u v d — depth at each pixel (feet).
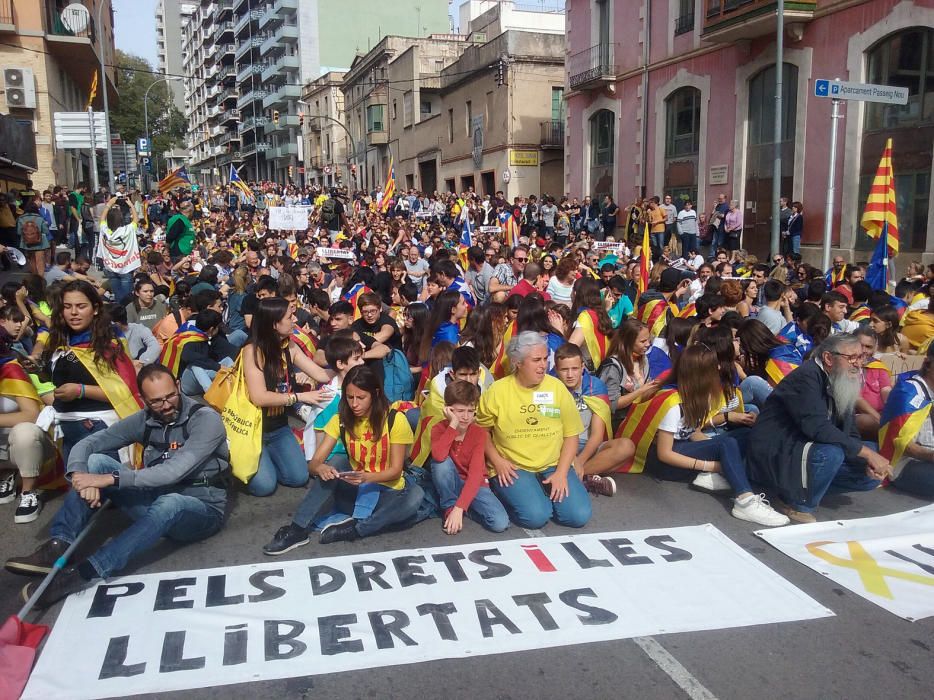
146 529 14.17
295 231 64.23
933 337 25.39
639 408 19.95
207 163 369.09
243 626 12.59
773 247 49.57
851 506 18.34
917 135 51.16
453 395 16.06
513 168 110.22
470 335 21.94
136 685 11.09
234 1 284.41
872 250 54.34
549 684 11.28
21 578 14.57
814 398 16.89
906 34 51.26
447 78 131.34
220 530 16.72
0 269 48.67
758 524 17.13
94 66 96.99
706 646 12.30
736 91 65.00
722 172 67.56
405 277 35.29
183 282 29.53
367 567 14.73
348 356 17.48
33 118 83.56
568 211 83.30
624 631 12.62
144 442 15.48
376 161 174.09
